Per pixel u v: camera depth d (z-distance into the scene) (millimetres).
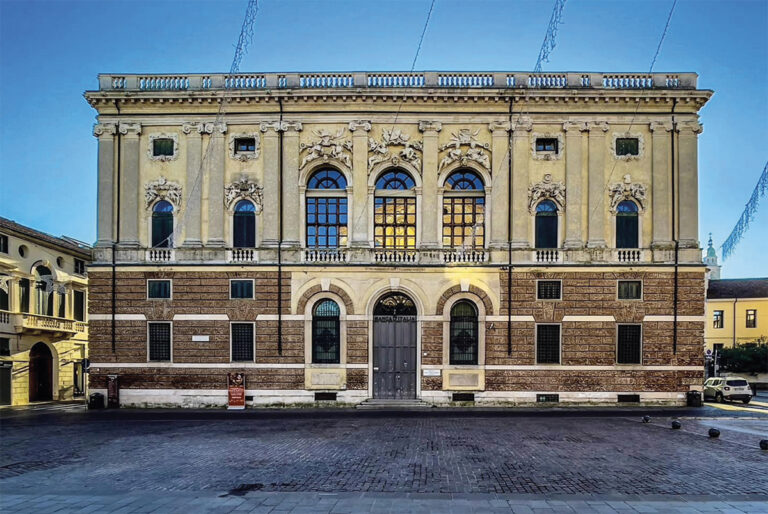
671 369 35406
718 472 16875
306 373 35594
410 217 37250
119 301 36125
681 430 25266
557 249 36031
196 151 37000
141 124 37188
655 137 36688
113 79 37344
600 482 15695
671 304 35594
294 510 13133
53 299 44938
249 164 37062
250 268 35969
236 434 24703
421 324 35875
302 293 35938
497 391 35438
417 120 36969
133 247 36375
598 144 36688
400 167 37125
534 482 15711
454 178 37562
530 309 35656
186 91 36625
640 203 36500
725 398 42438
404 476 16453
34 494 14672
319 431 25422
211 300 36000
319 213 37281
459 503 13672
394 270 36000
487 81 37250
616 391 35375
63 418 31078
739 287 75750
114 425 28078
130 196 36906
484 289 35875
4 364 39500
